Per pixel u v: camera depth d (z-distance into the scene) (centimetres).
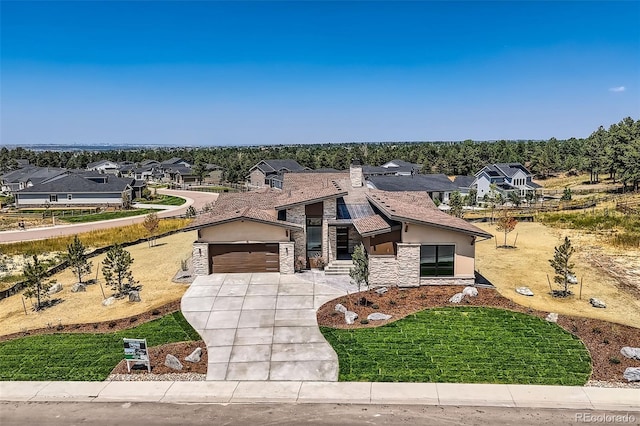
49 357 1764
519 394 1473
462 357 1694
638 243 3328
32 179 9456
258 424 1348
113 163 13862
